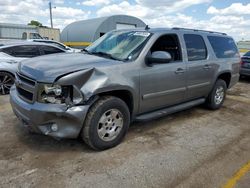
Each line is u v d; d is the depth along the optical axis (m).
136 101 3.71
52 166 3.01
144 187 2.68
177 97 4.52
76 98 3.00
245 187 2.77
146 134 4.11
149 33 4.03
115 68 3.36
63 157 3.23
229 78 5.97
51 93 2.91
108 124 3.40
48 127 3.03
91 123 3.18
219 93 5.73
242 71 10.20
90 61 3.42
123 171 2.96
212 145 3.82
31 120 3.03
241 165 3.24
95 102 3.24
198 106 6.05
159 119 4.93
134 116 3.87
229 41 6.03
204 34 5.22
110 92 3.41
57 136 3.03
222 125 4.76
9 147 3.46
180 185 2.75
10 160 3.11
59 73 2.94
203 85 5.07
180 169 3.07
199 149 3.65
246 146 3.84
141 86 3.71
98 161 3.17
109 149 3.50
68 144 3.59
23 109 3.11
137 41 3.94
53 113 2.91
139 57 3.68
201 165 3.19
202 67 4.89
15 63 6.77
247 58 9.98
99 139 3.32
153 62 3.72
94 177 2.82
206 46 5.14
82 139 3.36
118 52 3.88
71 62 3.35
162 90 4.09
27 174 2.83
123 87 3.41
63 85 2.91
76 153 3.35
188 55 4.61
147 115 4.07
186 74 4.52
